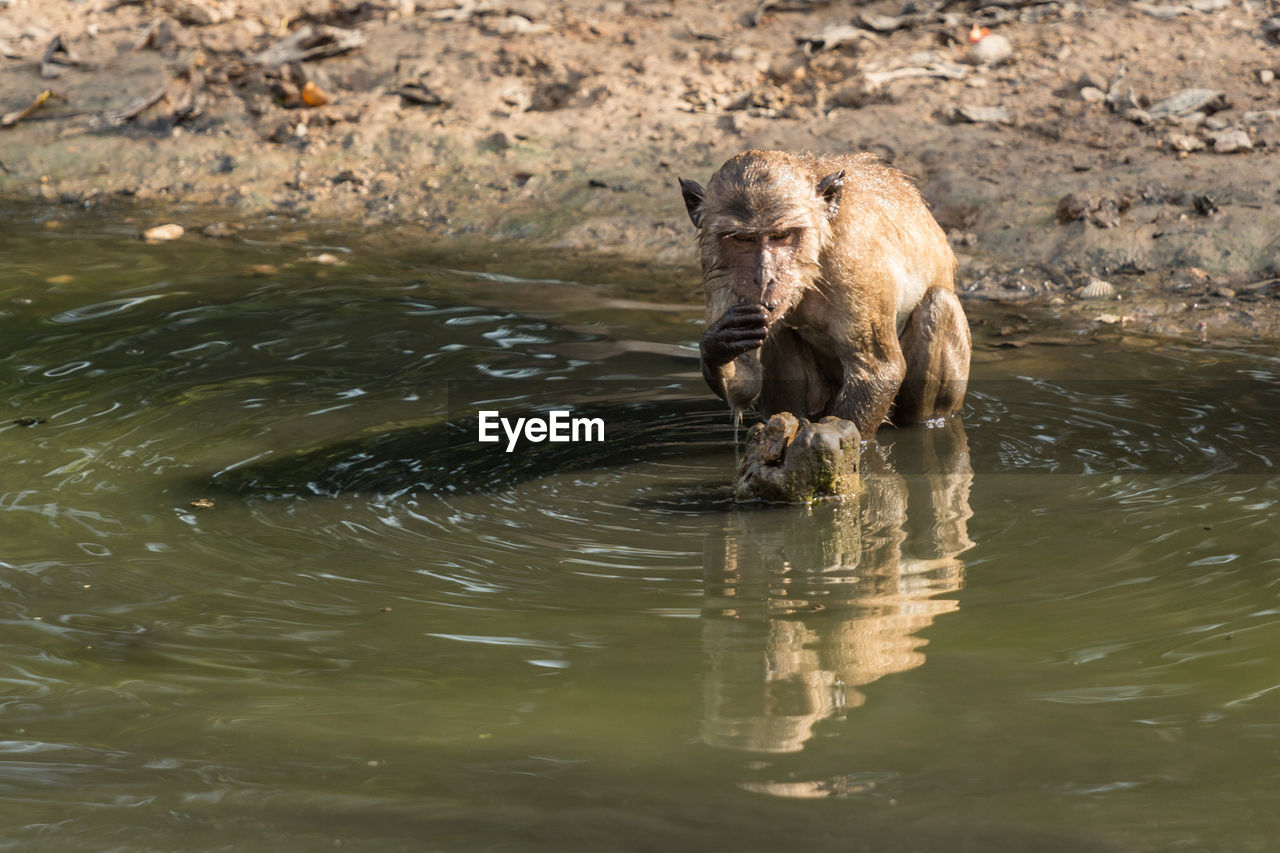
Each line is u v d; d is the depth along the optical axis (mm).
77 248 16297
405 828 5035
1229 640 6746
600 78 20125
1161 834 4926
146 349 12531
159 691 6340
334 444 10203
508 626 7133
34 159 19547
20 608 7355
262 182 18703
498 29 21672
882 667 6555
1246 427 10328
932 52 19750
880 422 10086
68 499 9070
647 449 10266
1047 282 14531
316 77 20500
